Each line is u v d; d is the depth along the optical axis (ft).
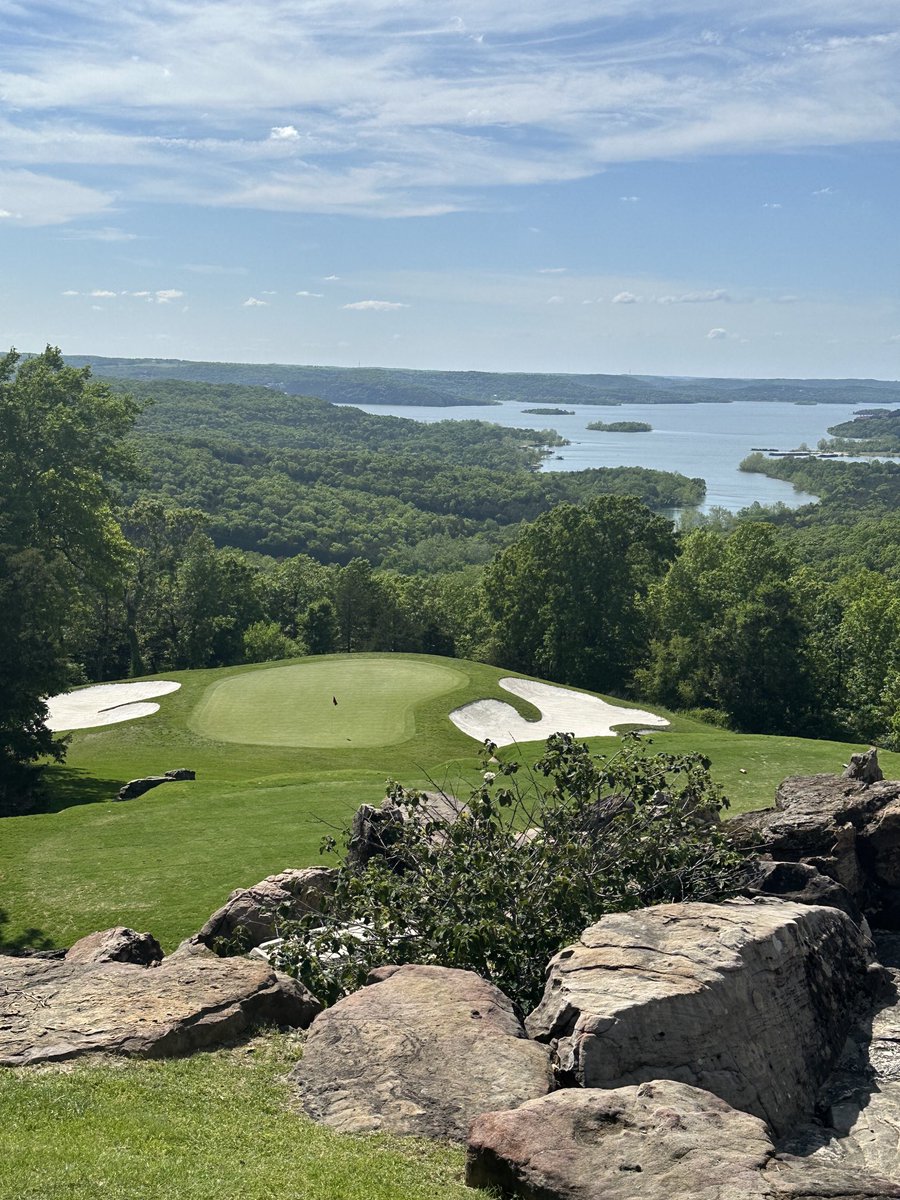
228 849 67.05
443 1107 24.61
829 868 41.98
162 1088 26.48
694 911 31.37
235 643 273.54
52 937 53.88
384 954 36.70
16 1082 26.12
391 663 161.27
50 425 140.36
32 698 104.63
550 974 28.58
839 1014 30.45
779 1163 20.17
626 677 228.84
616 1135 21.36
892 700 190.08
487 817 41.37
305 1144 23.35
